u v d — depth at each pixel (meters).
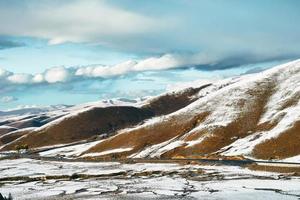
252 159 164.75
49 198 95.25
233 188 99.94
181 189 101.69
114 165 169.75
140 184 113.00
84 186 112.56
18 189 110.75
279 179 111.69
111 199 91.56
